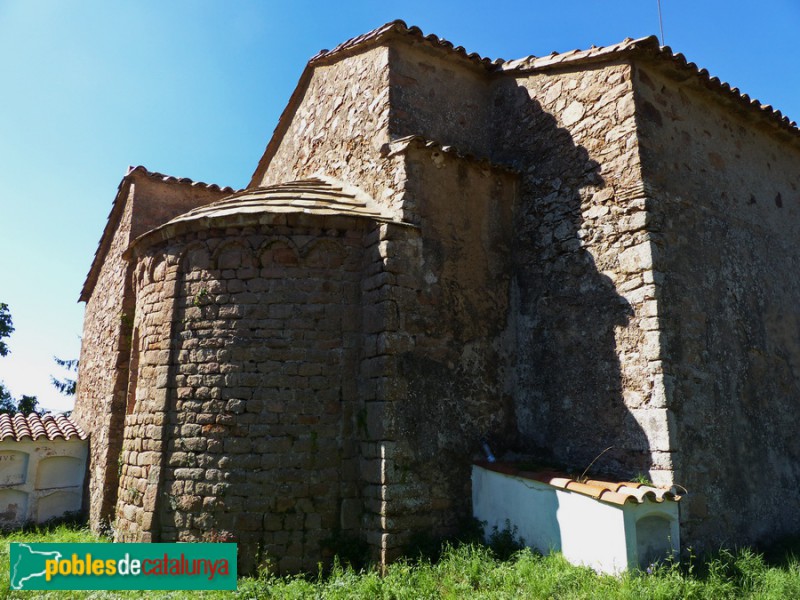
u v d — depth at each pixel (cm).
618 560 555
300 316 712
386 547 630
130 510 734
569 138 805
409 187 748
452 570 603
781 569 610
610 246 727
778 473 771
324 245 737
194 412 702
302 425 684
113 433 1020
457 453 719
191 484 681
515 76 909
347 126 919
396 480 654
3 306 2173
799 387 855
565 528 611
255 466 671
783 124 914
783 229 916
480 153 906
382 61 855
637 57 738
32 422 1267
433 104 871
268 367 696
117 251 1205
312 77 1083
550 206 812
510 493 678
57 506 1168
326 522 667
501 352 795
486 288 798
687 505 626
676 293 698
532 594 534
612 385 697
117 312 1102
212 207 810
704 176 793
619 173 730
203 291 734
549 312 784
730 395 733
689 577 555
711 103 843
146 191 1157
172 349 738
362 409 698
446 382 727
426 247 744
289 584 599
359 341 722
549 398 764
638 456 657
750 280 822
